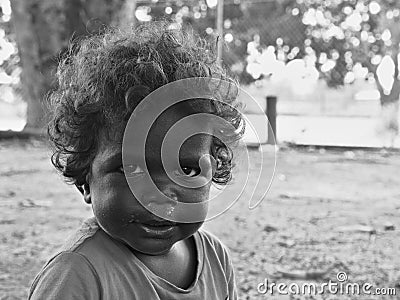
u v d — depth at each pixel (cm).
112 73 108
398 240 484
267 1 1228
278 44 1234
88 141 110
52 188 667
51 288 114
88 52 118
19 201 602
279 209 589
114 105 106
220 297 132
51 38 1019
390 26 1169
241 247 457
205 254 132
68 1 970
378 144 1061
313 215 570
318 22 1220
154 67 109
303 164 872
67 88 117
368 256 439
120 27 141
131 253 119
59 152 118
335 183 737
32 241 463
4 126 1209
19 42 1048
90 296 114
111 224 107
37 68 1027
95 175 108
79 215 552
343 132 1131
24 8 1020
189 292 124
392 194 680
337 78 1242
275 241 476
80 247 117
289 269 405
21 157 863
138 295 117
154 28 129
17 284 363
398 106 1107
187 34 129
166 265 124
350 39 1212
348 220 554
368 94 1270
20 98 1294
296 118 1246
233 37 1226
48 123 135
